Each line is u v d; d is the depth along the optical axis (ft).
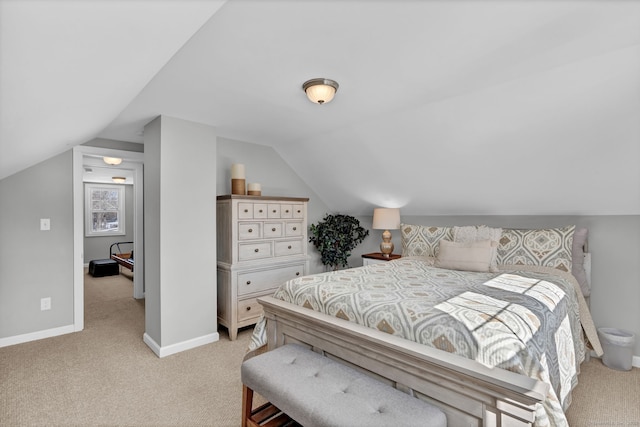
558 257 9.05
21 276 10.36
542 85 7.20
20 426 6.28
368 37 5.57
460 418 4.44
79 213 11.44
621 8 4.79
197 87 7.65
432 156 10.63
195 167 10.22
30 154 8.44
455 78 7.24
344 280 7.89
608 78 6.56
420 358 4.67
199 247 10.27
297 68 6.73
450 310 5.32
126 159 12.92
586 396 7.36
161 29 3.78
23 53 3.03
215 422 6.47
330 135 11.82
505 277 8.24
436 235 11.75
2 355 9.41
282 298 7.59
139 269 15.85
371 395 4.69
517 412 3.93
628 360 8.48
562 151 8.52
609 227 9.39
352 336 5.61
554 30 5.38
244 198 11.30
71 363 8.94
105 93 5.66
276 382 5.14
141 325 12.04
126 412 6.75
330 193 15.52
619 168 8.20
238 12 4.80
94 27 3.16
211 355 9.53
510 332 4.63
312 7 4.71
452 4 4.69
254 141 13.01
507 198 10.90
